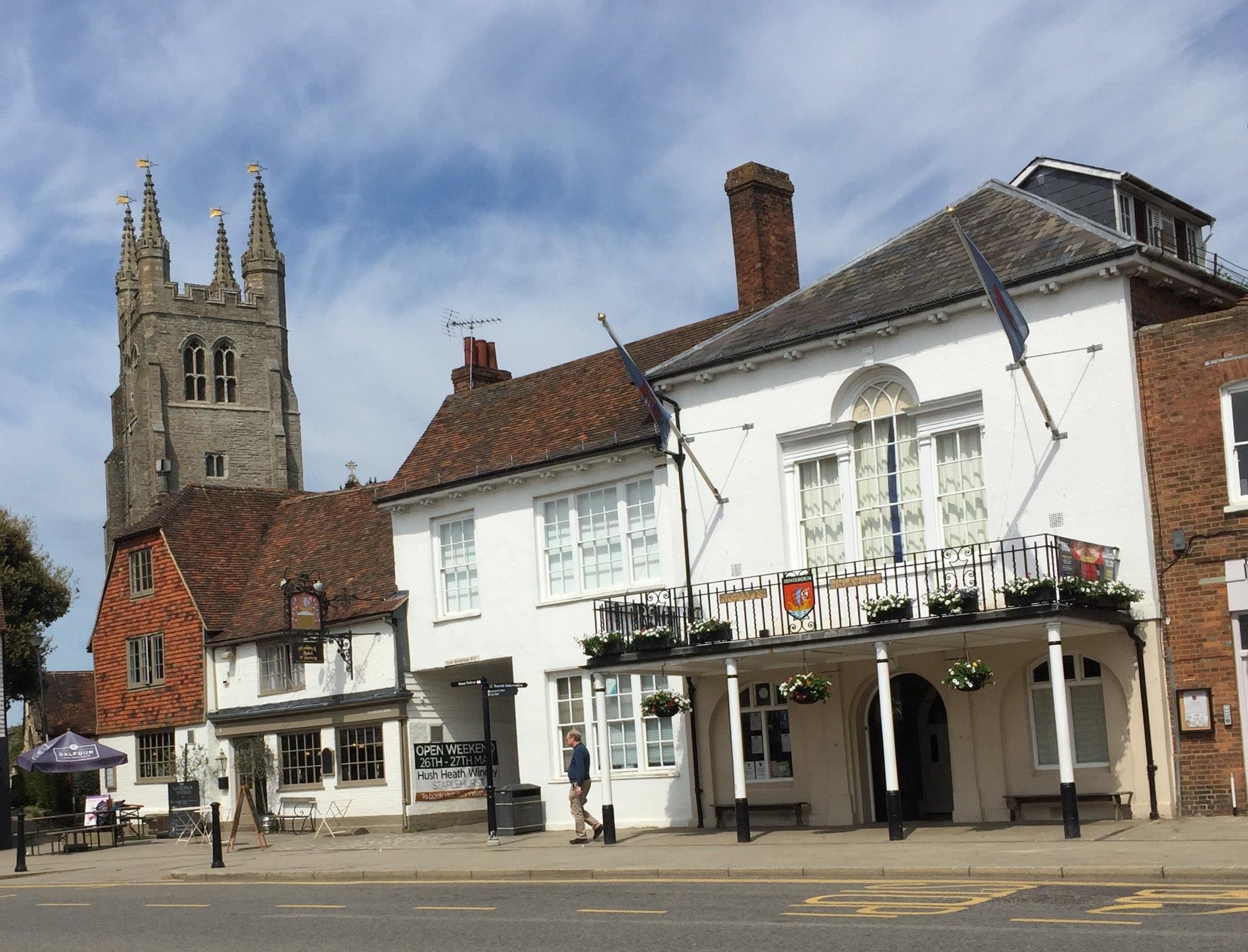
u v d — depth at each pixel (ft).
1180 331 64.75
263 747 113.50
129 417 341.62
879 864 53.11
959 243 75.56
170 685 123.75
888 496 73.51
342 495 126.41
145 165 337.11
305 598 106.63
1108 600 63.46
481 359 116.16
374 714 103.71
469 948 40.78
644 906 47.47
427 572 101.50
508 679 106.73
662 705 77.20
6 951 47.73
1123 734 65.41
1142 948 33.24
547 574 93.45
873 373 74.59
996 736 69.62
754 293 95.14
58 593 192.03
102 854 101.60
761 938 38.47
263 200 351.67
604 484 89.71
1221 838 55.06
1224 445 63.57
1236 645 62.75
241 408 340.59
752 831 75.82
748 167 96.07
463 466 99.50
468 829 100.17
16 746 209.97
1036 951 33.73
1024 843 58.18
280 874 70.49
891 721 65.05
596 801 88.28
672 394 82.94
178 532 126.62
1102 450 65.82
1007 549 67.92
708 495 80.84
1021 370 68.23
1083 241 68.03
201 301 337.72
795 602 69.72
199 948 45.21
